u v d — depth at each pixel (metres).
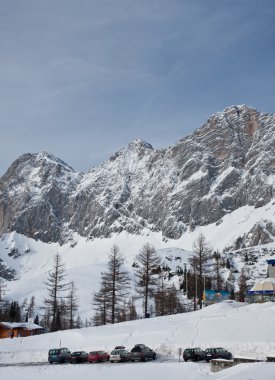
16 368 61.16
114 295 104.06
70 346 75.12
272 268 117.69
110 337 75.00
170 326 74.81
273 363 41.31
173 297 140.38
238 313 75.69
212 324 70.62
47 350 74.12
